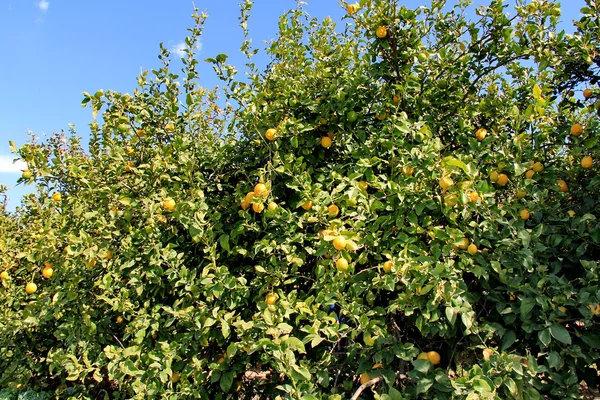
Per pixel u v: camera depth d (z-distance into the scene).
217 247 3.07
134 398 2.38
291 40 3.63
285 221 2.59
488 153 2.75
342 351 2.71
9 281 4.00
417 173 2.31
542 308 1.99
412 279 2.15
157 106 3.52
